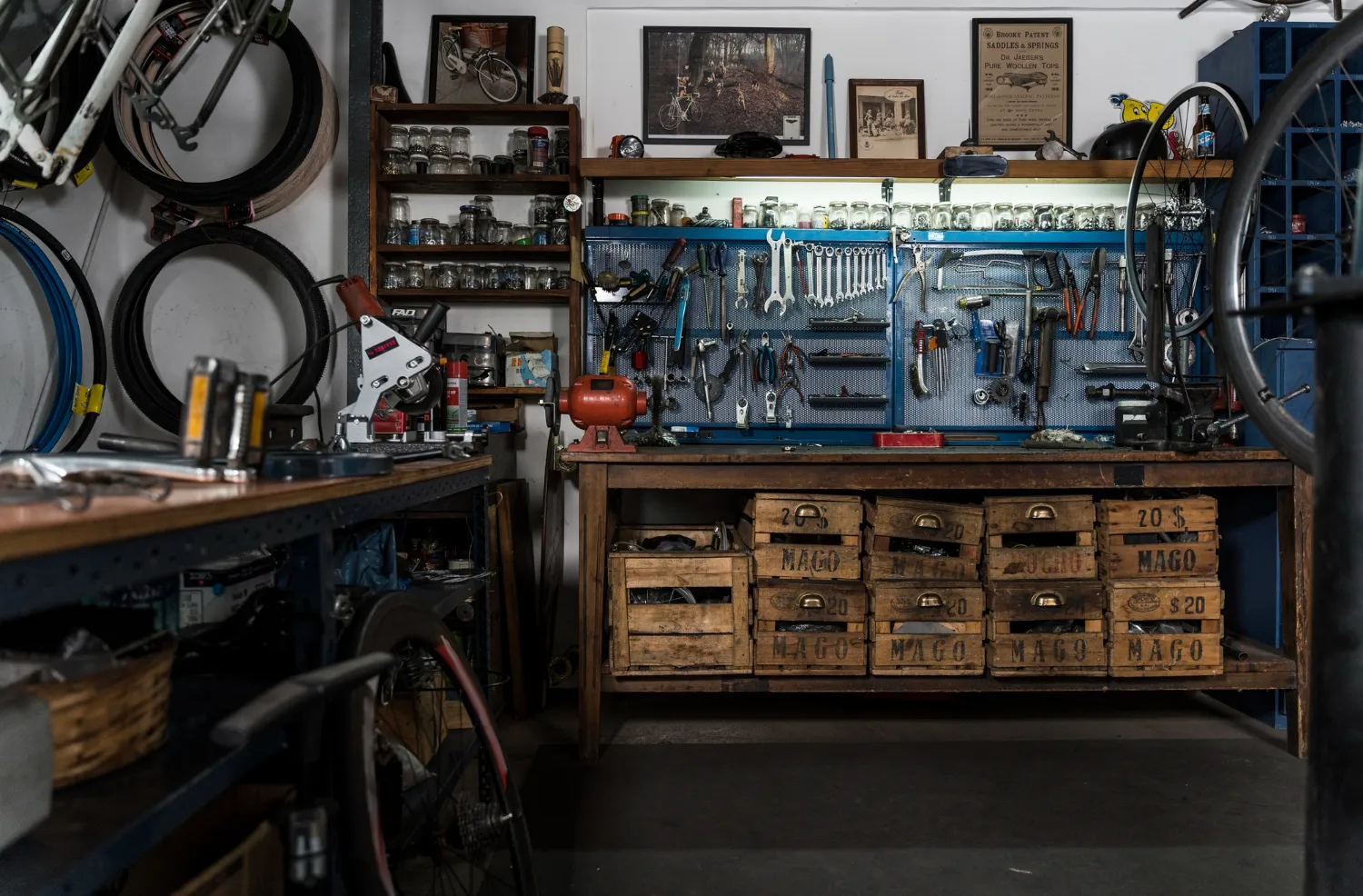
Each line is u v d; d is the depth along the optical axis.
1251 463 2.58
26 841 0.76
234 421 1.10
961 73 3.42
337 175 3.31
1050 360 3.24
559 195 3.28
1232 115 3.21
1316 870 0.76
